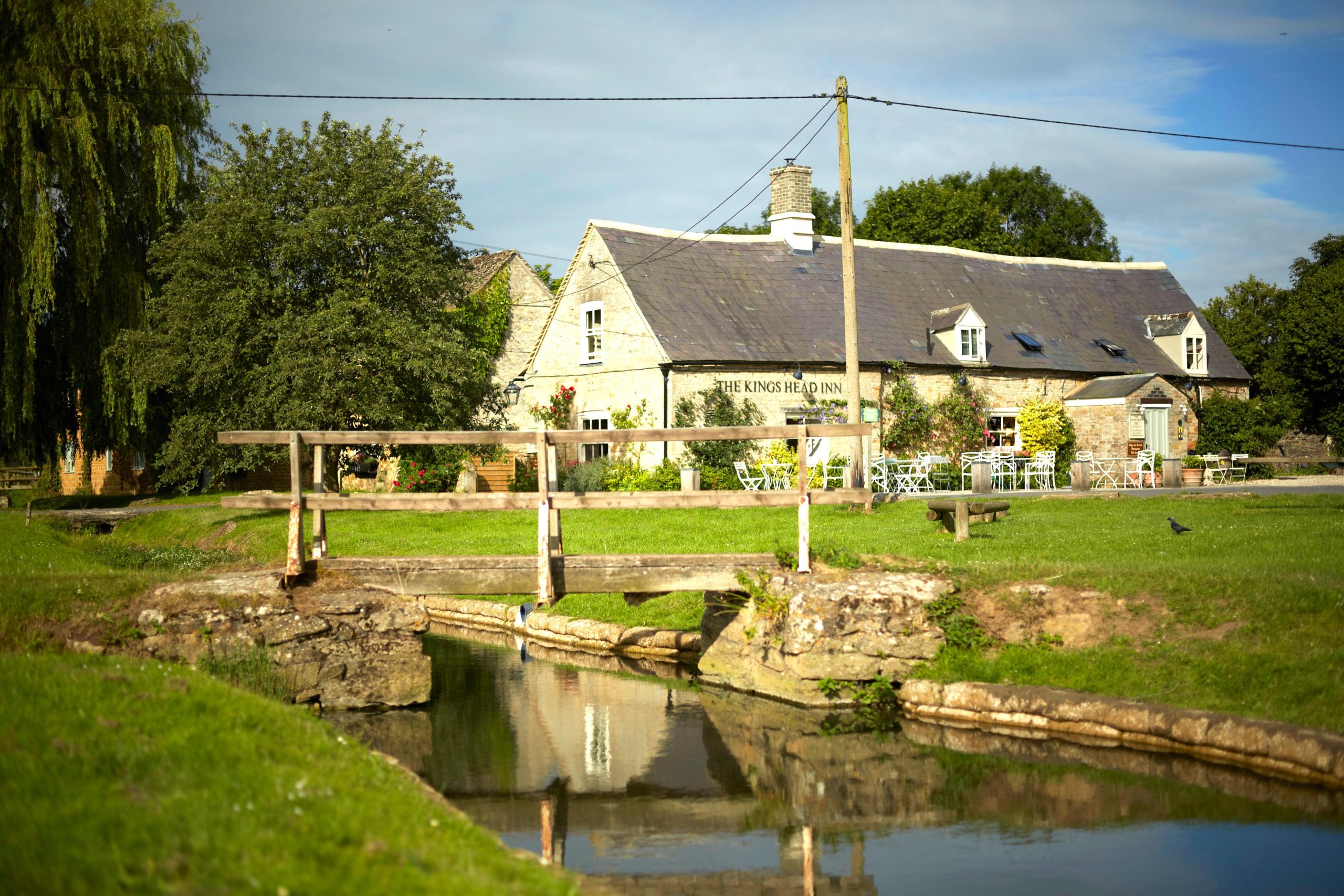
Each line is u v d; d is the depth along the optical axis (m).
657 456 26.66
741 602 12.70
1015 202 57.38
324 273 23.58
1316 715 8.66
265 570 11.88
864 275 32.16
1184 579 11.00
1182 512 17.66
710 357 26.53
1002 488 27.34
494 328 40.00
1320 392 37.84
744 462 26.56
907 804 8.49
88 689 6.92
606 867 7.31
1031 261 36.62
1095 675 10.30
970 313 30.44
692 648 14.53
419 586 11.82
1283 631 9.80
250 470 23.59
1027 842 7.54
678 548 16.91
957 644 11.36
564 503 11.44
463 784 9.15
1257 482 27.50
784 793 8.85
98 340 26.66
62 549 18.31
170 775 5.44
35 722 6.09
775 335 28.19
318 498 11.43
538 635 16.89
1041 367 31.47
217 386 22.56
